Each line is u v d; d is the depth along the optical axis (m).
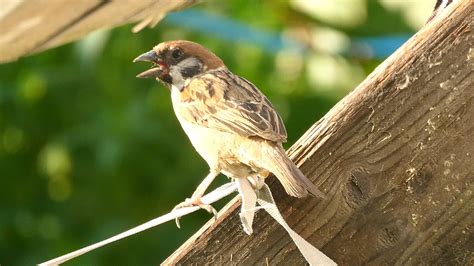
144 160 14.52
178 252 6.55
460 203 6.44
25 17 4.24
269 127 8.08
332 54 13.81
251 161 8.08
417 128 6.44
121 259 14.47
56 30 4.37
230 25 13.70
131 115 14.07
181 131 14.46
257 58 14.27
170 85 9.43
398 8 13.02
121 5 4.52
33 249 14.89
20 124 15.23
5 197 15.39
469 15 6.41
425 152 6.44
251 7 14.20
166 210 14.82
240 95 8.62
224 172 8.49
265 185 6.65
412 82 6.44
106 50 14.35
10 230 15.08
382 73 6.47
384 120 6.46
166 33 14.23
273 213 6.19
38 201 15.32
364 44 13.45
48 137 15.25
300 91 14.09
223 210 6.57
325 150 6.50
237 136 8.19
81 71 14.53
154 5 4.75
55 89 14.72
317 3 13.45
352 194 6.48
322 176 6.51
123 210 14.87
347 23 13.32
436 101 6.43
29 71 14.74
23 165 15.56
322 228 6.51
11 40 4.32
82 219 14.96
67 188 15.18
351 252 6.51
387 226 6.48
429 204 6.46
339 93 13.82
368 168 6.47
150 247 14.45
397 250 6.50
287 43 13.87
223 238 6.52
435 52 6.43
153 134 14.07
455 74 6.41
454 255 6.50
